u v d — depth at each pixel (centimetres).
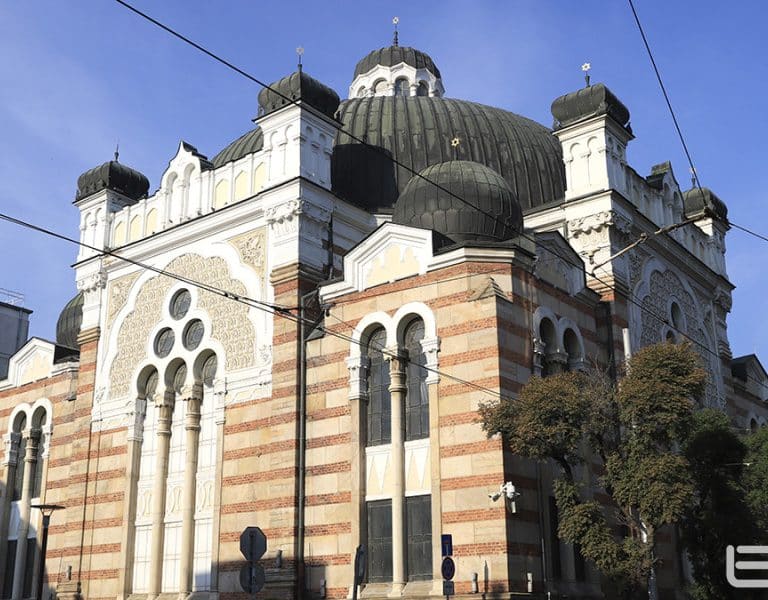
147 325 3612
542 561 2619
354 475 2859
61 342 4475
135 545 3388
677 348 2417
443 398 2738
